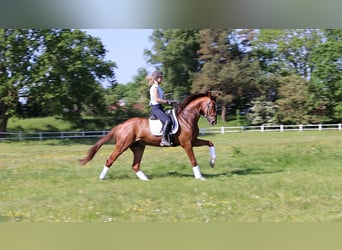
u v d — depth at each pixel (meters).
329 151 15.14
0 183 9.68
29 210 7.28
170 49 47.03
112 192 8.35
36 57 32.56
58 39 31.88
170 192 8.30
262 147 17.56
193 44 47.44
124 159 14.02
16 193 8.56
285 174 10.38
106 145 24.39
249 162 12.89
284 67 45.78
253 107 42.56
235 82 43.00
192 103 9.71
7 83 31.72
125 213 7.11
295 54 45.25
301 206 7.56
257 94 43.94
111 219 6.85
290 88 40.34
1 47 31.84
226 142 22.14
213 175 10.34
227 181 9.33
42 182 9.74
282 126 34.97
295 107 40.78
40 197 8.09
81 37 32.97
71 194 8.28
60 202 7.73
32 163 13.48
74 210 7.27
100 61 35.62
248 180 9.45
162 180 9.54
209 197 7.97
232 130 36.97
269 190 8.55
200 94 9.75
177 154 15.62
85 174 10.65
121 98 45.59
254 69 43.09
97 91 37.41
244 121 44.25
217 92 9.74
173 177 10.00
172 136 9.54
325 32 40.38
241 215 7.05
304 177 9.90
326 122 41.06
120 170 11.12
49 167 12.30
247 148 17.33
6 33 31.48
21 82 32.56
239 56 45.19
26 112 36.69
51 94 32.25
